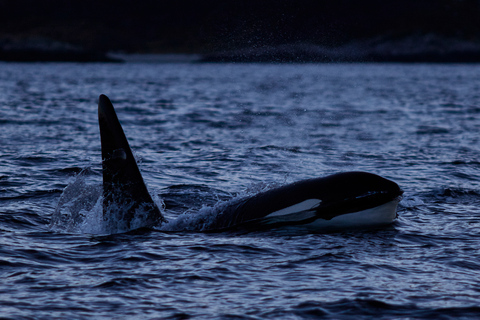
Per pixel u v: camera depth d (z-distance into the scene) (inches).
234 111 4953.3
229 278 971.9
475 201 1611.7
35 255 1079.0
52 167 2075.5
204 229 1310.3
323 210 1245.7
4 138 2844.5
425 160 2383.1
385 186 1229.1
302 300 875.4
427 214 1443.2
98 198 1476.4
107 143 1259.2
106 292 901.8
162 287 928.3
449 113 4867.1
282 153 2556.6
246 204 1331.2
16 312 817.5
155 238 1212.5
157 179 1910.7
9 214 1382.9
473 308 847.7
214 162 2278.5
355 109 5334.6
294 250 1122.0
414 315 826.2
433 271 1008.2
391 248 1139.3
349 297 885.2
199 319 809.5
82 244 1160.8
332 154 2564.0
